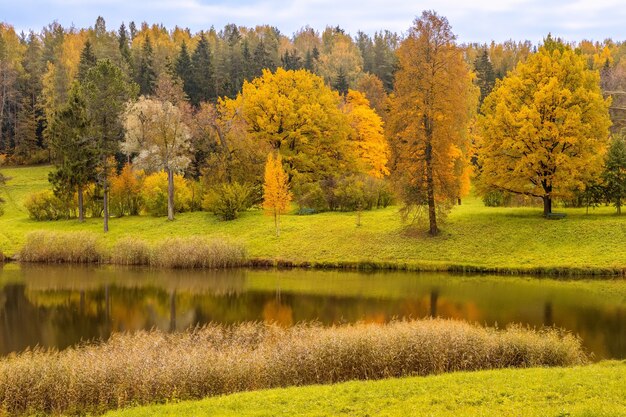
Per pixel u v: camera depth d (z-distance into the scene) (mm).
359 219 44531
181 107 61969
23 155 87875
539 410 10445
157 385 13539
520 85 40156
